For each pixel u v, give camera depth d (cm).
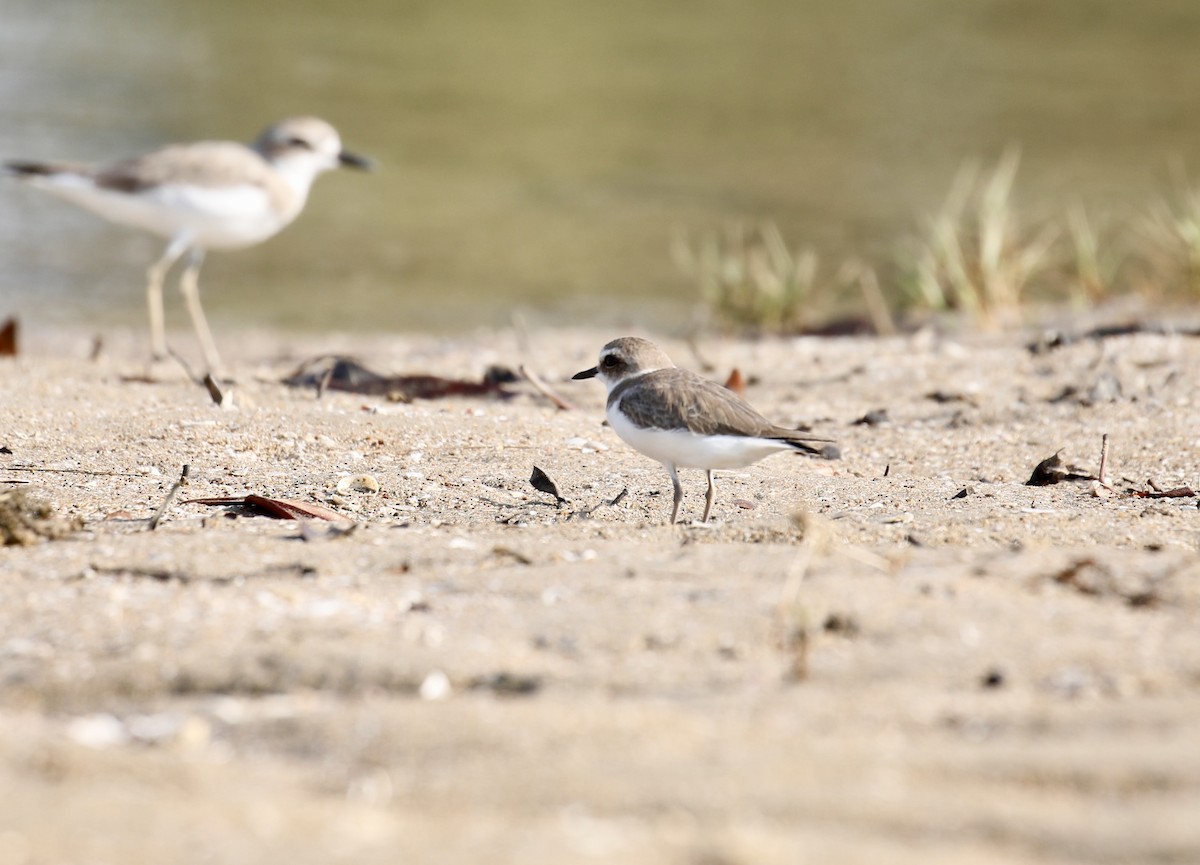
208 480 974
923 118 3077
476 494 966
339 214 2441
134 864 440
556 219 2419
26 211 2430
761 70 3519
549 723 546
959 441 1162
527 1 4284
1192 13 4266
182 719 568
